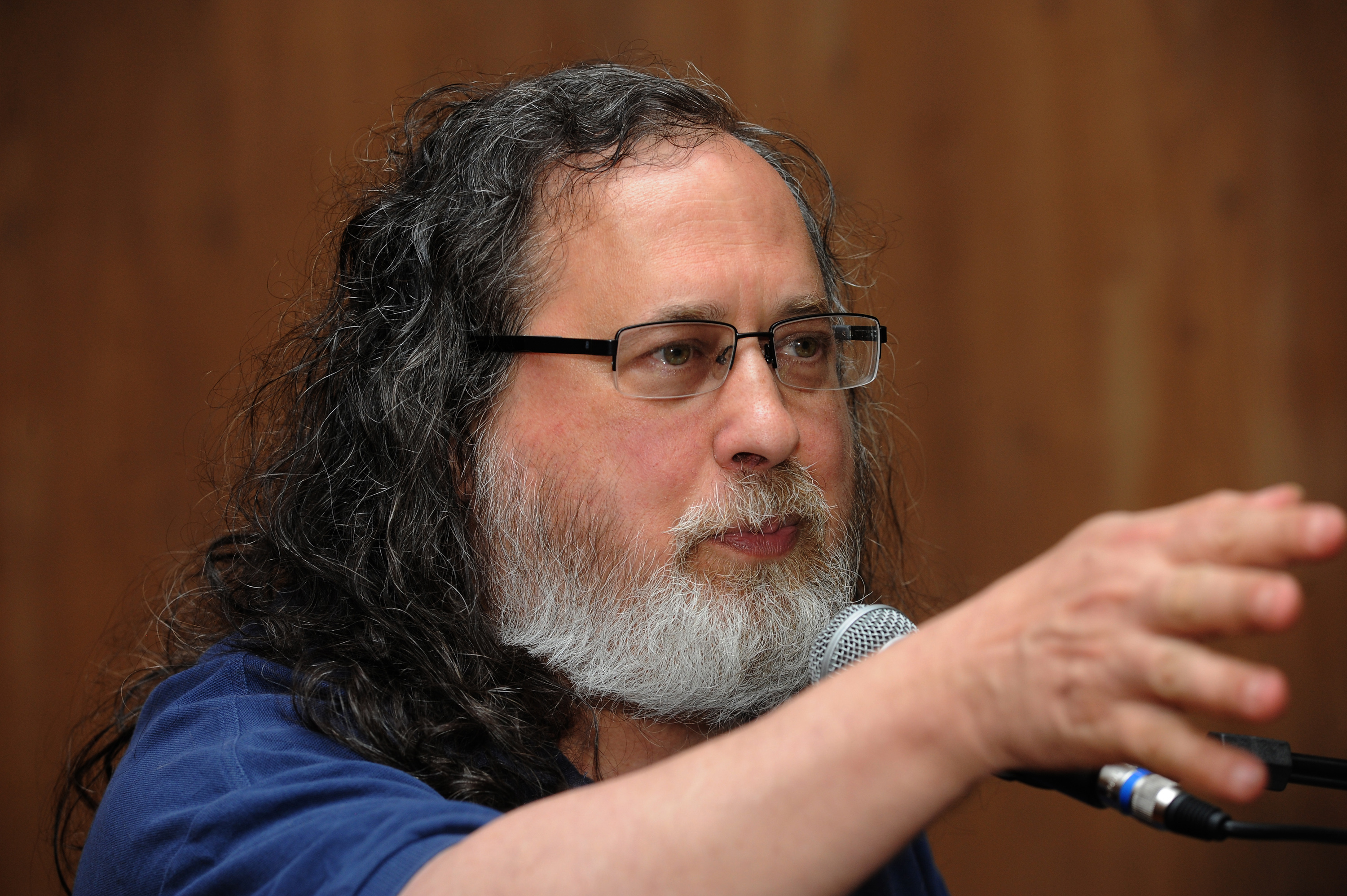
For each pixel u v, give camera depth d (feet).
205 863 8.48
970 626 5.84
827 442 12.24
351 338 13.55
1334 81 33.88
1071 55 34.40
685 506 11.43
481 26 34.99
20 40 35.73
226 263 35.14
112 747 13.74
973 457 34.04
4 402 35.37
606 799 6.51
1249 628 4.80
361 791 8.41
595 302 11.73
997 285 34.37
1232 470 33.53
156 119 35.60
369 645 11.53
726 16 34.94
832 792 5.90
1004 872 32.71
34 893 33.63
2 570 35.04
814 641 9.82
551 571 11.71
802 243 12.53
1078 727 5.28
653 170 12.05
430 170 13.32
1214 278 33.83
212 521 15.76
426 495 12.26
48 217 35.65
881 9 34.88
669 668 11.20
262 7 35.47
